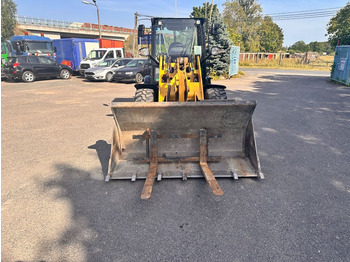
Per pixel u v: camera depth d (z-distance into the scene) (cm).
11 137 614
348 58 1480
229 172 401
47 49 2012
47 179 409
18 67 1609
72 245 269
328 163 448
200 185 380
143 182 392
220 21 1800
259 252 255
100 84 1570
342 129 637
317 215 309
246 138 424
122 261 248
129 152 428
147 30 628
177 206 332
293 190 364
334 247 259
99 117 785
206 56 634
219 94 561
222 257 250
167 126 411
